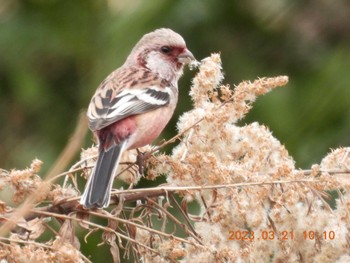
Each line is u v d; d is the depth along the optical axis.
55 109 16.77
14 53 16.77
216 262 8.77
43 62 16.78
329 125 16.16
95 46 16.52
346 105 16.23
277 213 9.16
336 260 9.14
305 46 17.75
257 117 16.11
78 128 7.94
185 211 9.44
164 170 9.89
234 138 9.70
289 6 17.84
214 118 9.63
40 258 8.28
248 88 9.67
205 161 9.29
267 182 9.12
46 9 16.78
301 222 9.14
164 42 12.59
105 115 10.88
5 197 10.06
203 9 16.95
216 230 9.16
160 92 11.66
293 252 9.16
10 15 16.97
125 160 10.63
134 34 16.00
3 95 16.91
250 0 17.66
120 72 12.18
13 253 8.28
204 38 17.05
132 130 10.88
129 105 11.13
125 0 16.56
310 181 9.13
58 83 16.80
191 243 8.89
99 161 10.03
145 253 9.23
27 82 16.59
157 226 14.12
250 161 9.61
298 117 16.17
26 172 8.88
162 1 16.12
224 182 9.18
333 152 9.57
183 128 9.88
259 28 17.52
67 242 8.71
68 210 9.41
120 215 9.95
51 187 9.52
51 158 16.38
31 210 9.09
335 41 17.98
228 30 17.41
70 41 16.56
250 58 17.33
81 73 16.67
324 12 18.05
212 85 10.04
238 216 9.08
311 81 16.69
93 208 9.29
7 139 16.75
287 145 15.95
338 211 9.23
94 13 16.66
